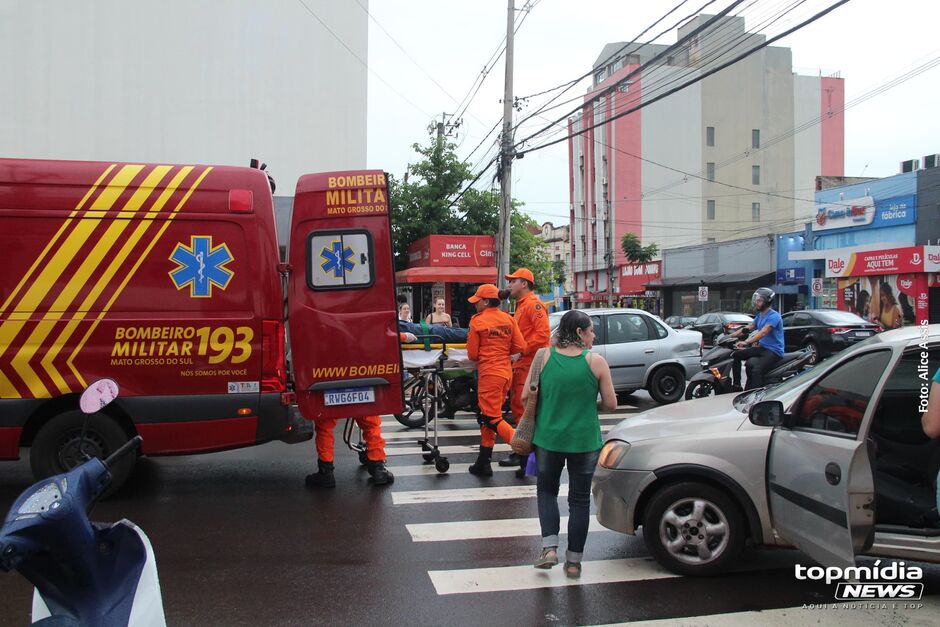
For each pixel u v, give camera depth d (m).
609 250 57.12
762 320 9.70
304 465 7.73
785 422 4.31
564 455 4.57
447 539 5.34
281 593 4.33
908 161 30.25
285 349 6.51
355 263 6.30
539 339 7.27
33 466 5.92
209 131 16.33
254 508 6.11
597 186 67.50
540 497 4.70
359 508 6.12
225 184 6.23
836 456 3.76
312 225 6.28
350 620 3.97
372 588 4.41
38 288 5.91
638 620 3.95
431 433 9.65
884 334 4.32
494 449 8.52
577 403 4.52
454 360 7.75
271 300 6.18
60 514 2.45
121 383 5.93
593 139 65.75
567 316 4.67
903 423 4.55
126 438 6.05
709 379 10.47
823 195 32.97
